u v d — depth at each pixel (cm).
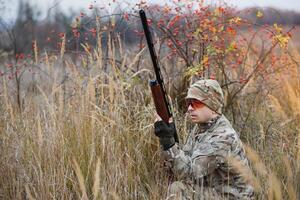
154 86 636
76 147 686
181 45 800
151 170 704
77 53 818
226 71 855
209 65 805
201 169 609
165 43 825
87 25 824
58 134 688
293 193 605
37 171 668
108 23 810
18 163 676
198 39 781
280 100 927
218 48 781
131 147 705
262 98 857
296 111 848
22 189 664
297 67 934
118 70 764
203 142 620
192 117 631
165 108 636
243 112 833
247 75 871
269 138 793
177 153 622
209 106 621
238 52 845
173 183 629
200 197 611
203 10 791
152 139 723
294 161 688
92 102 721
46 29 1141
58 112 719
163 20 798
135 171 691
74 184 655
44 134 703
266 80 883
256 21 825
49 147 679
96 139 690
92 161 664
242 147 621
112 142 680
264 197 622
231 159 583
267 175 655
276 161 723
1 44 1112
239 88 830
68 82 811
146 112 749
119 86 757
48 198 639
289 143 772
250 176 591
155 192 635
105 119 719
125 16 803
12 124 731
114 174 654
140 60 823
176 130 673
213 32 771
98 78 777
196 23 802
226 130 617
